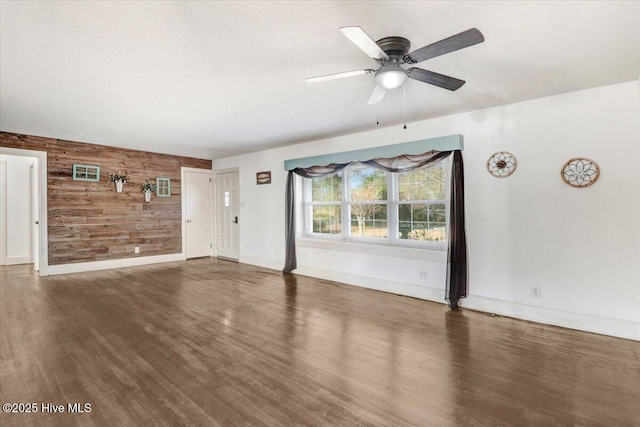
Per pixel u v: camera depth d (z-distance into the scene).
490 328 3.11
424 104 3.39
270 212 6.00
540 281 3.26
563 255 3.13
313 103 3.34
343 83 2.81
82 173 5.55
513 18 1.83
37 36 2.02
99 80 2.72
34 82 2.75
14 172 6.43
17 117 3.85
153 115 3.76
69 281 4.95
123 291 4.41
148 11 1.76
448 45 1.76
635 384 2.14
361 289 4.53
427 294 4.02
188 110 3.57
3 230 6.32
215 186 7.29
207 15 1.80
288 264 5.50
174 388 2.10
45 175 5.21
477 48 2.20
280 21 1.86
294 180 5.54
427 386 2.13
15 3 1.67
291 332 3.01
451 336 2.92
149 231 6.40
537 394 2.03
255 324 3.21
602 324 2.95
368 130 4.52
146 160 6.33
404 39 2.02
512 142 3.39
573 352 2.59
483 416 1.83
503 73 2.62
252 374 2.27
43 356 2.52
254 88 2.92
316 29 1.95
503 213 3.46
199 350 2.64
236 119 3.95
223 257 7.09
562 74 2.65
